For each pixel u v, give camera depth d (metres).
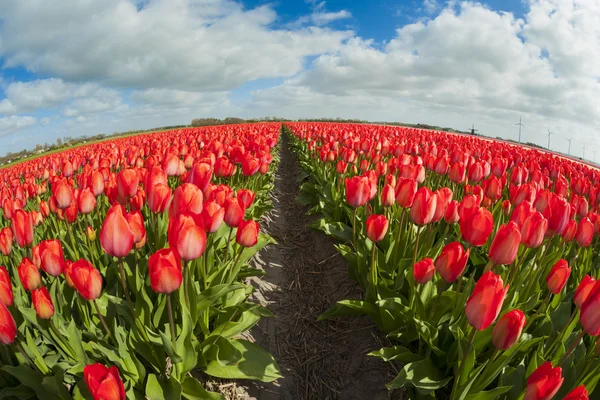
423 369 3.16
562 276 2.92
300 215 10.09
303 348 4.66
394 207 5.91
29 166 12.41
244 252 4.65
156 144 11.51
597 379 2.54
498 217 5.00
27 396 2.74
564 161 10.12
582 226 3.52
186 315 2.94
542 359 2.83
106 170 5.74
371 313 4.20
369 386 3.94
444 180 7.87
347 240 6.25
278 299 5.76
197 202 3.16
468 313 2.29
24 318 3.10
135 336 3.10
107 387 1.87
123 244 2.64
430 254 4.23
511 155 10.30
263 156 7.14
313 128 21.94
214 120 72.38
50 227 4.95
